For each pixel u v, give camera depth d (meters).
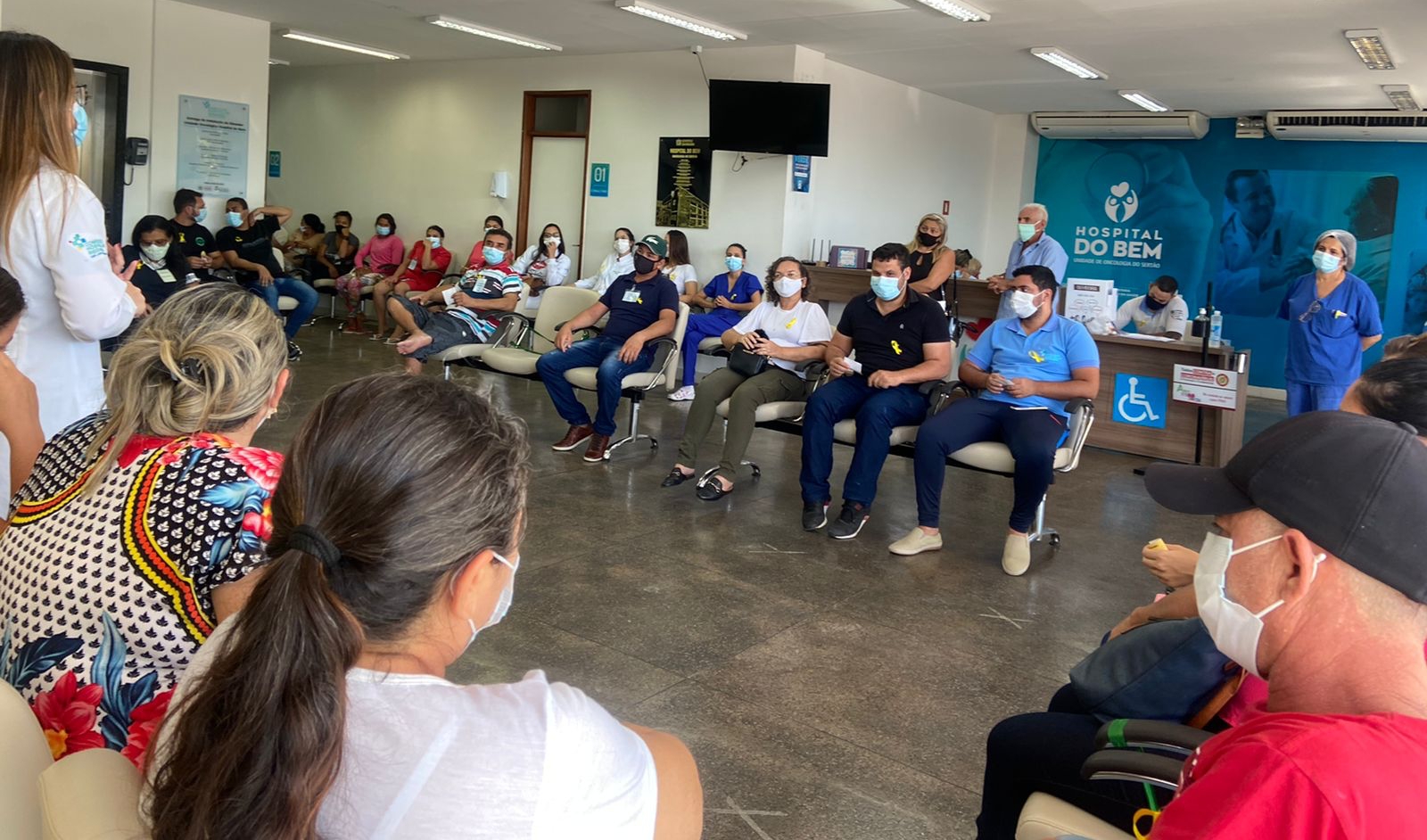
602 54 9.79
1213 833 0.86
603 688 2.84
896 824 2.26
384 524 0.75
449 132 10.97
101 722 1.20
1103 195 12.11
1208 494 1.05
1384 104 9.98
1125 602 3.86
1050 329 4.39
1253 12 6.68
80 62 8.05
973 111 11.74
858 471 4.44
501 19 8.50
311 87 12.02
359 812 0.72
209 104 8.92
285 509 0.78
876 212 10.25
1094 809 1.59
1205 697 1.55
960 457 4.25
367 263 10.84
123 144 8.36
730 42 8.76
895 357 4.56
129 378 1.29
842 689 2.94
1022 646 3.36
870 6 7.17
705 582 3.76
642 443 6.03
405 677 0.77
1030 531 4.42
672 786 0.87
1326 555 0.95
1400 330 10.91
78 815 0.79
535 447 5.71
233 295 1.38
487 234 7.75
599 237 10.02
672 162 9.43
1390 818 0.82
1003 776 1.71
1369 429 0.96
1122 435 6.83
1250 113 11.12
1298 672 0.97
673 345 5.59
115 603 1.20
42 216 2.11
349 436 0.77
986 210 12.44
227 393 1.32
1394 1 6.21
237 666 0.72
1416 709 0.91
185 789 0.71
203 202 8.88
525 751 0.75
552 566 3.80
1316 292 5.92
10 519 1.35
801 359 4.91
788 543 4.30
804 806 2.31
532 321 6.42
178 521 1.21
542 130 10.37
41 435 1.83
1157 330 7.79
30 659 1.21
